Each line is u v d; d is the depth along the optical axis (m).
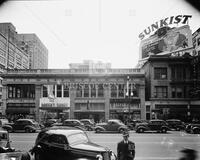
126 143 8.79
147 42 57.44
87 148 10.13
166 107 44.72
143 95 45.25
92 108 45.66
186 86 45.12
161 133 29.81
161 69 46.03
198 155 14.52
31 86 47.31
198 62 44.00
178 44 51.88
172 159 13.32
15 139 22.39
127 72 46.06
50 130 11.39
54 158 10.71
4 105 46.56
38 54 117.94
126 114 45.03
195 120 40.12
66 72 46.78
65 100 45.97
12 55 80.56
